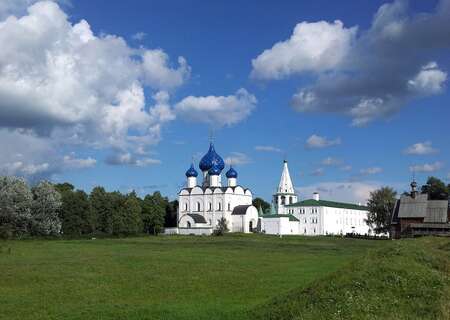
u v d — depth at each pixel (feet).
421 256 137.08
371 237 537.24
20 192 459.73
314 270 192.03
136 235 548.72
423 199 474.90
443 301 106.42
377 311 101.50
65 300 130.93
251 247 328.08
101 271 178.09
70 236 479.00
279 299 117.91
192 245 346.33
